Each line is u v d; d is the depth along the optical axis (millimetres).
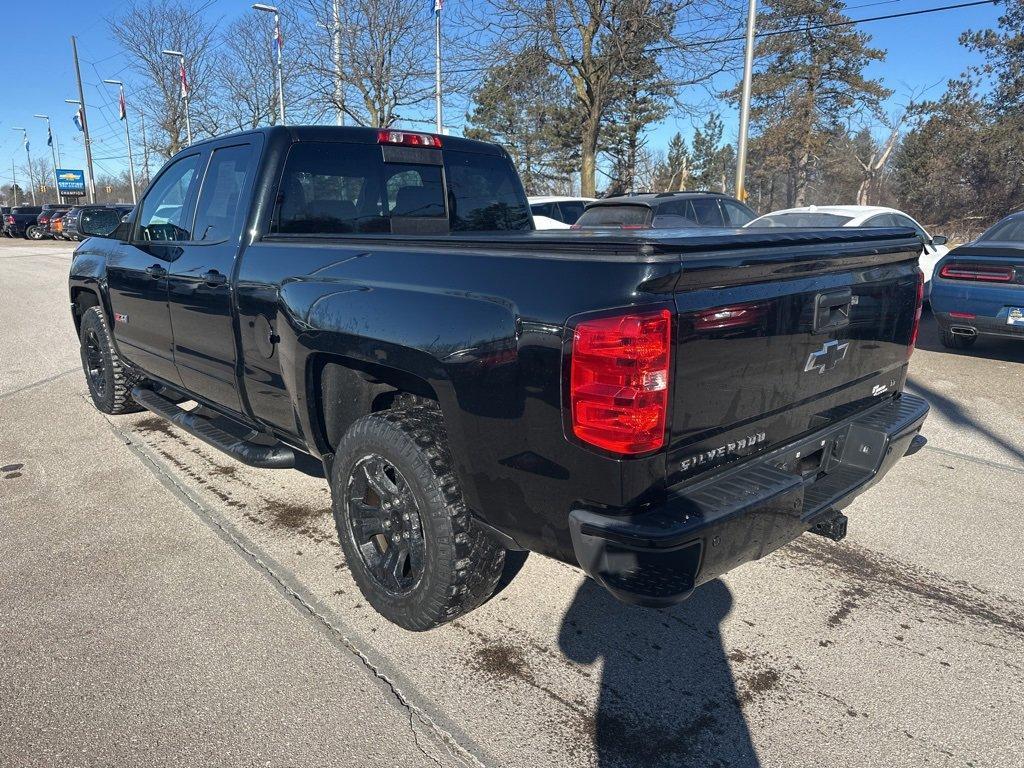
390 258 2885
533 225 4996
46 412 6184
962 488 4531
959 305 7551
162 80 33219
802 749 2432
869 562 3656
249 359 3699
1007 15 33594
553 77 20969
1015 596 3348
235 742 2461
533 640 3025
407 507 2904
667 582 2219
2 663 2857
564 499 2363
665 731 2518
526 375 2340
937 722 2551
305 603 3293
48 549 3779
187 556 3711
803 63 38344
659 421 2195
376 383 3238
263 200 3707
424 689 2729
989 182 33812
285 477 4750
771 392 2594
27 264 22375
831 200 50406
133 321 4945
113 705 2633
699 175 63438
